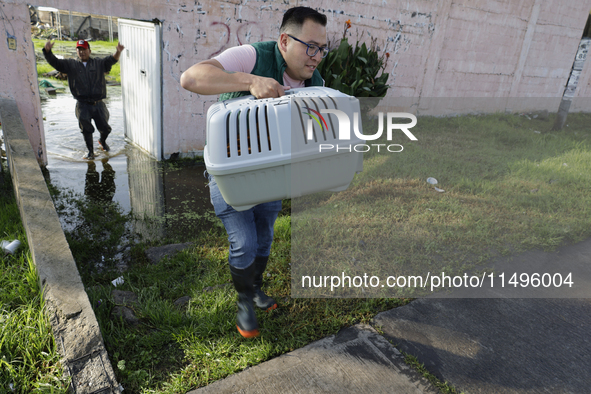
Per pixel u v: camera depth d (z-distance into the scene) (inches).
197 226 133.9
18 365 64.6
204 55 187.6
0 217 112.7
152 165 192.1
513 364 73.0
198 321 81.1
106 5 158.2
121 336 75.1
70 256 82.0
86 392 58.9
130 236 123.6
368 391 65.8
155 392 64.3
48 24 866.8
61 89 385.7
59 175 169.2
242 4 188.2
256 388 65.9
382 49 268.5
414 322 83.4
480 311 87.2
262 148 52.9
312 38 60.2
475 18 315.9
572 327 83.5
